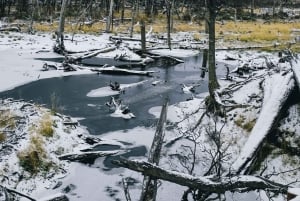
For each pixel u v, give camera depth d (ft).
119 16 180.65
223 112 49.73
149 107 61.72
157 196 35.37
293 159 40.37
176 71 90.63
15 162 37.47
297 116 42.96
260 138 40.24
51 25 151.94
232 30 154.20
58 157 41.06
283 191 27.63
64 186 37.24
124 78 81.15
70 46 108.88
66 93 67.26
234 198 35.78
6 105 46.42
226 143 45.65
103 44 114.83
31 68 82.64
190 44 126.82
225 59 103.91
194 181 27.30
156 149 29.27
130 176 39.27
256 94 49.90
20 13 176.35
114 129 51.44
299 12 221.46
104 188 37.04
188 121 52.39
